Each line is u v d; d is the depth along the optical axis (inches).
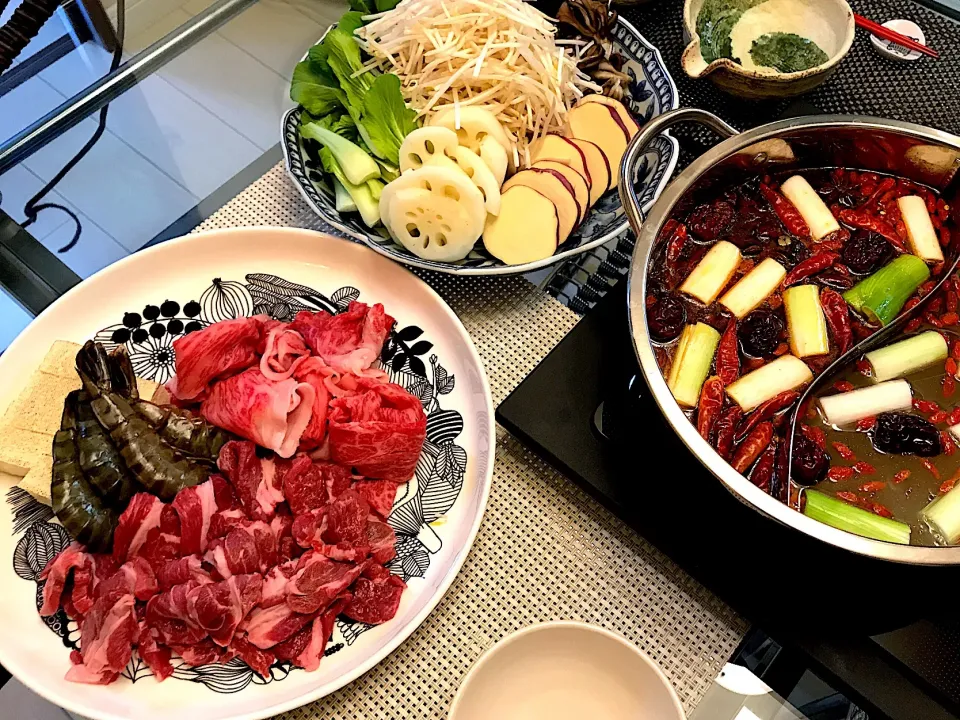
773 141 20.1
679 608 19.1
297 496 19.0
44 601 18.1
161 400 20.8
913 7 28.4
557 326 22.9
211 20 26.6
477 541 19.6
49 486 18.9
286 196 24.9
